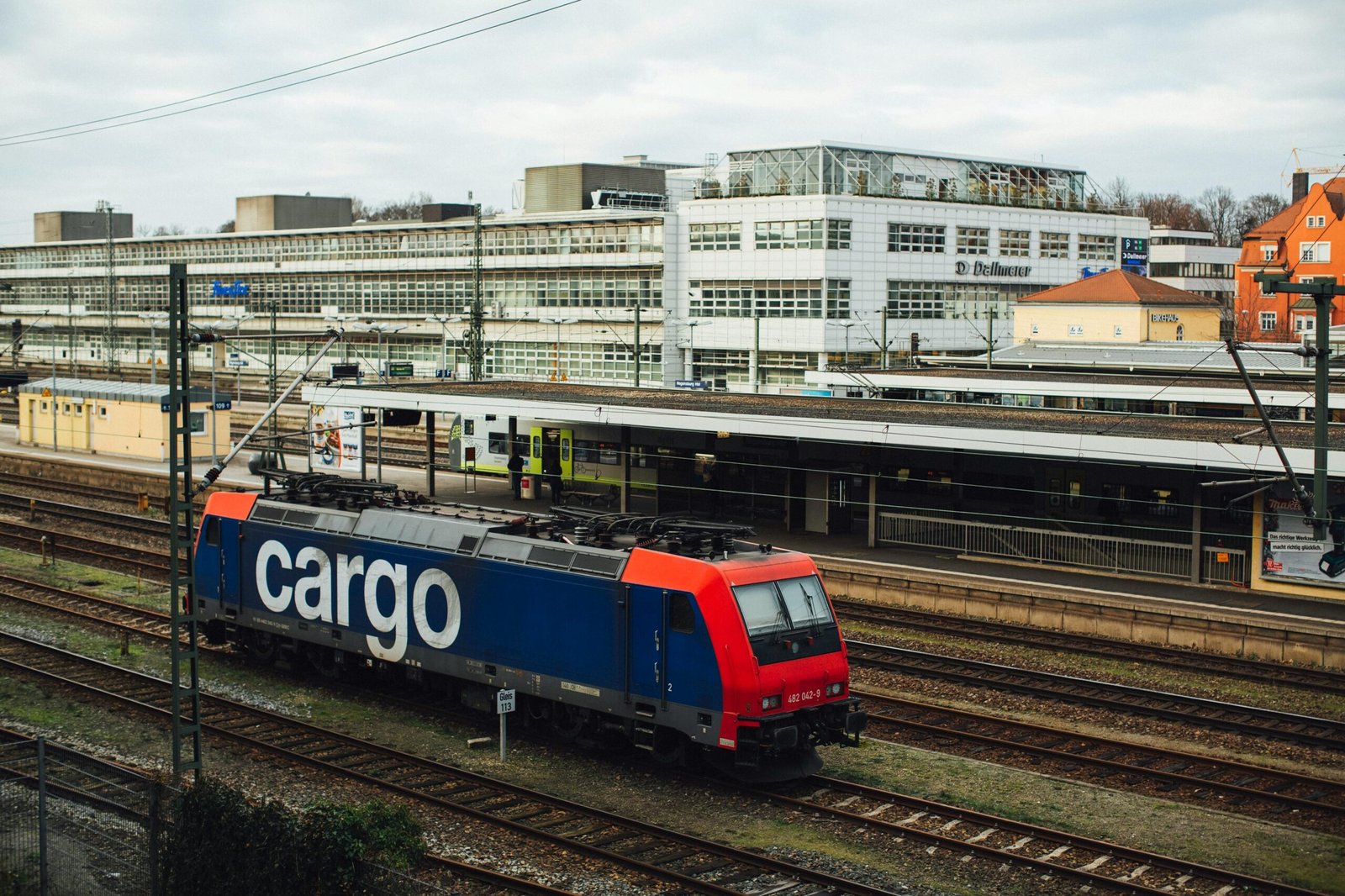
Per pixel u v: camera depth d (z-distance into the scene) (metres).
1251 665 27.02
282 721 23.27
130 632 30.16
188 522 18.23
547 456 49.78
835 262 82.31
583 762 21.00
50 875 15.90
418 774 20.48
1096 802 19.12
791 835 17.86
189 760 21.22
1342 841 17.59
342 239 104.38
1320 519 24.70
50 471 59.12
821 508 41.62
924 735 22.56
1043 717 23.89
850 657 27.86
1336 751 21.84
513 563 21.80
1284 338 87.56
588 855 17.14
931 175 90.19
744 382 86.44
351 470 52.28
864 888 15.81
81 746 22.09
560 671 21.09
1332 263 88.31
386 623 23.92
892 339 85.94
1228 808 19.06
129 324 121.06
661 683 19.67
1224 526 33.34
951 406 43.56
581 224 90.19
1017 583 32.50
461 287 98.12
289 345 109.44
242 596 26.78
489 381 56.53
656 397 46.72
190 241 115.31
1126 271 80.69
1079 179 100.31
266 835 14.70
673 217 87.31
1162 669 27.20
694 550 20.34
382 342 102.44
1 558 39.25
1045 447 31.69
